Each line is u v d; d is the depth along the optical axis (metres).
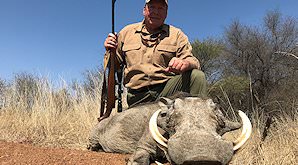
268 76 7.71
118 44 2.17
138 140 1.86
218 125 1.28
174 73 2.05
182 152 1.09
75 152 1.92
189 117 1.22
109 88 2.08
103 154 1.90
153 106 1.86
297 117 2.33
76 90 3.43
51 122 2.70
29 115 3.06
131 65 2.08
